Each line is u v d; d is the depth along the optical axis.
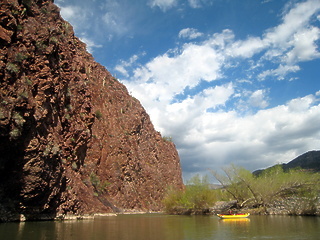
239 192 60.75
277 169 57.72
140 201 101.56
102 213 65.31
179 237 25.27
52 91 49.88
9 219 35.16
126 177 97.81
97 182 78.12
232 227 32.94
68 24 75.12
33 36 41.25
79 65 76.56
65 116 60.88
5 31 35.12
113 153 94.75
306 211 47.19
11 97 33.97
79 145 66.56
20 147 35.22
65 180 48.19
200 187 64.44
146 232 29.09
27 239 22.31
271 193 54.00
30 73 40.00
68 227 32.72
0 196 34.72
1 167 33.91
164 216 61.94
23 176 36.00
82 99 72.94
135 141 117.31
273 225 33.28
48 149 40.16
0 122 31.58
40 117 38.69
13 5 37.75
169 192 80.75
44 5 51.69
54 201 43.97
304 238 23.30
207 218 51.62
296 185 51.78
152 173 119.38
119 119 112.44
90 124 75.94
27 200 37.59
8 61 34.94
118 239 23.86
